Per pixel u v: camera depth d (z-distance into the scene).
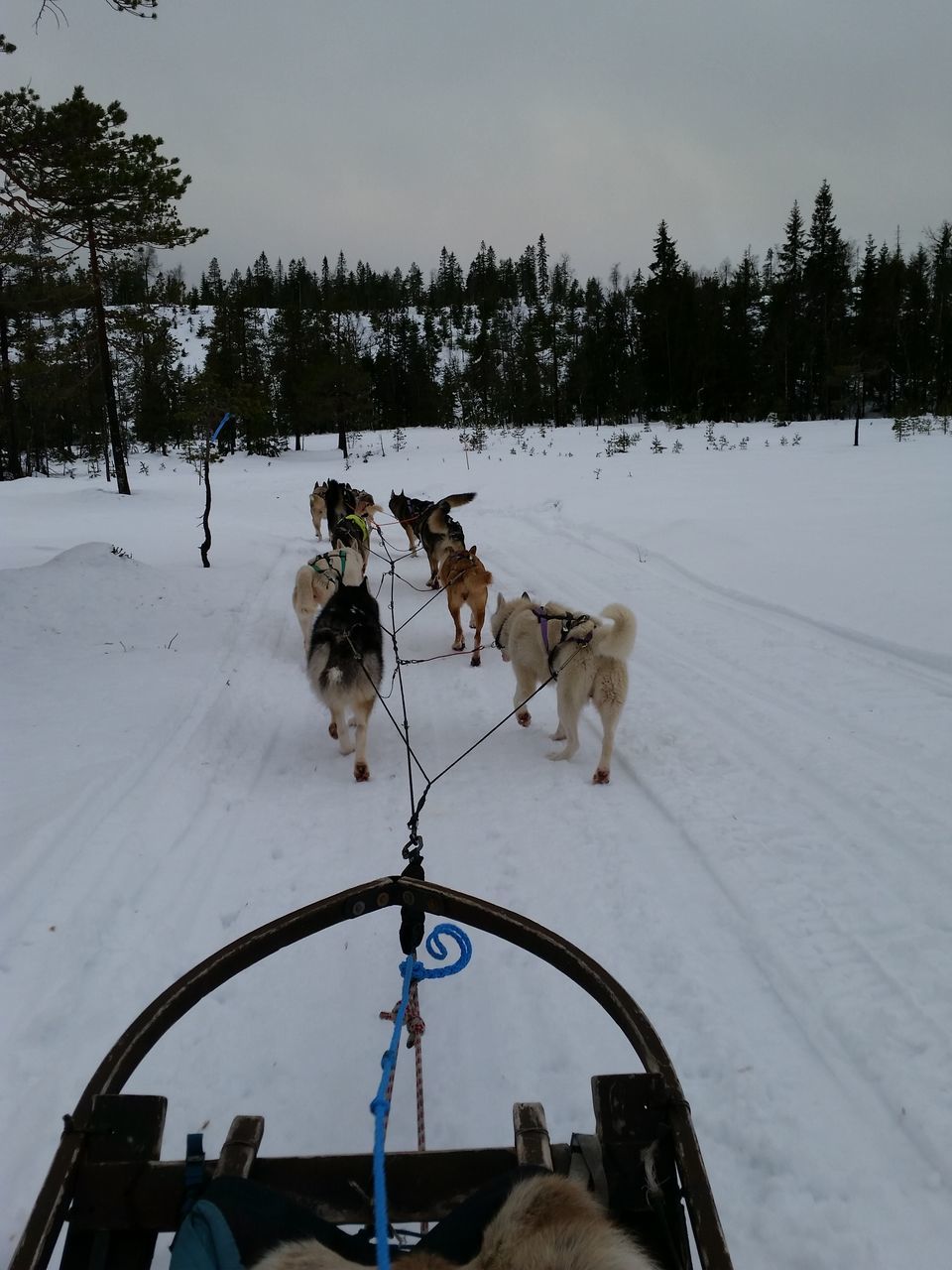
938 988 3.55
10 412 35.31
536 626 6.45
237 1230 1.57
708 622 9.49
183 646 9.24
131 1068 1.98
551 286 111.94
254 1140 1.93
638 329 60.22
